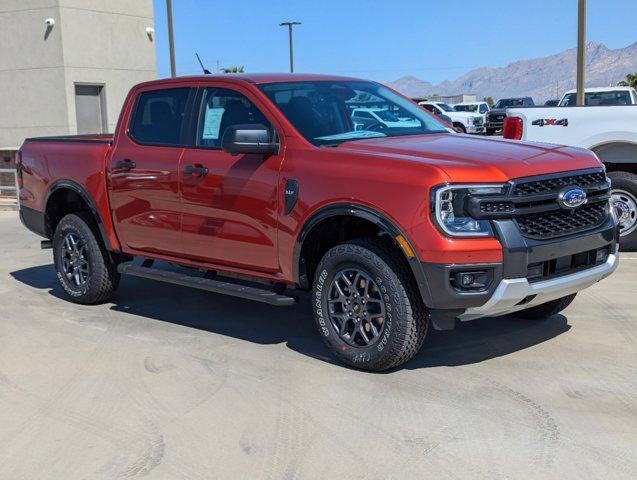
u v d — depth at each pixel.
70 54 23.09
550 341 5.24
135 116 6.20
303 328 5.87
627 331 5.41
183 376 4.86
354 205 4.56
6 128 23.98
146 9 24.98
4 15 23.42
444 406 4.20
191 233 5.63
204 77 5.75
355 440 3.82
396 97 6.05
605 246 4.92
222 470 3.56
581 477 3.35
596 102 18.47
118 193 6.16
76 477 3.55
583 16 16.58
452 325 4.47
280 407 4.28
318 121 5.21
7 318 6.42
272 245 5.09
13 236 11.51
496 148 4.78
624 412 4.04
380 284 4.53
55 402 4.49
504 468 3.45
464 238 4.23
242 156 5.27
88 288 6.64
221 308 6.56
